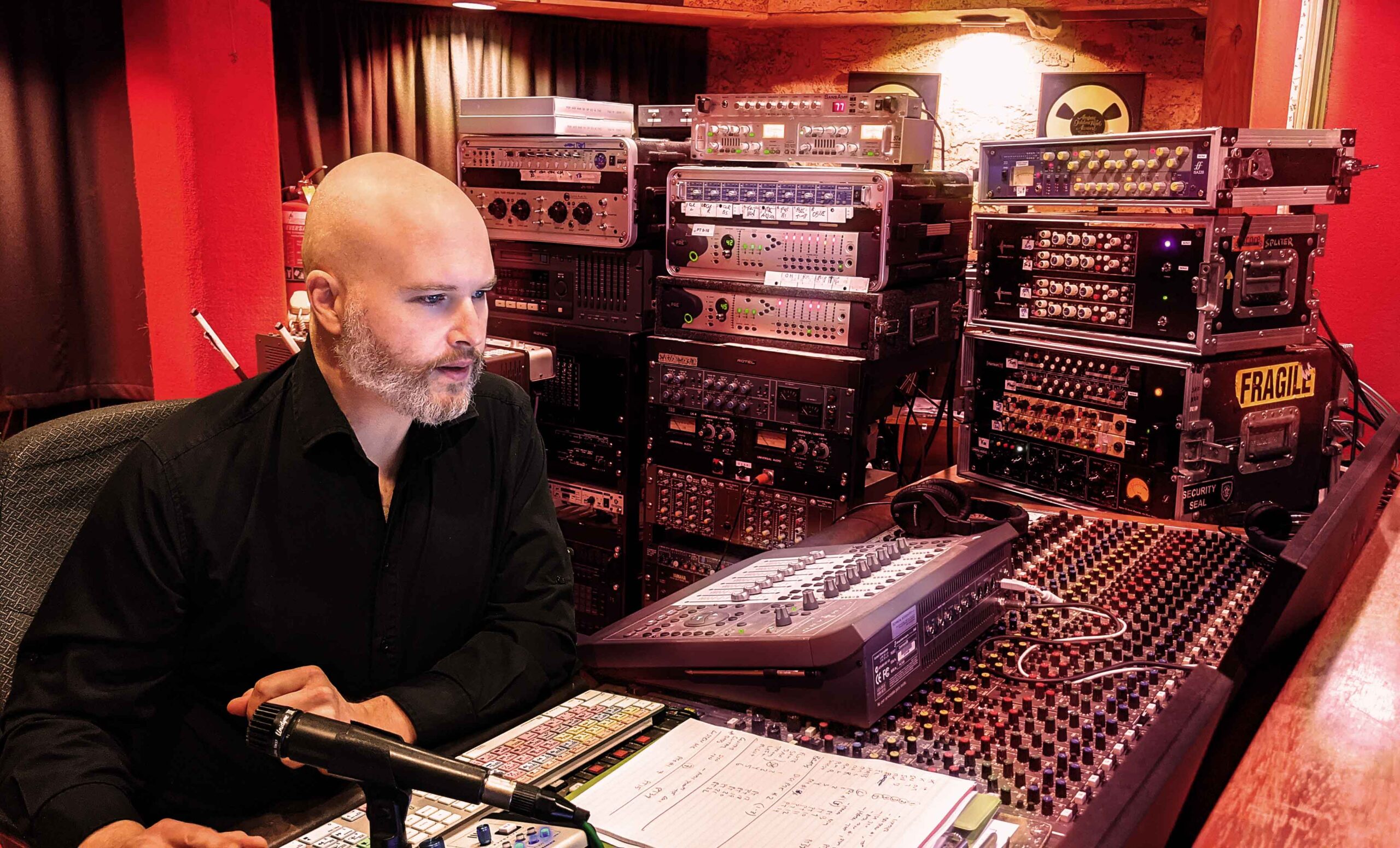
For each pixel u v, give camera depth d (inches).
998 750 53.4
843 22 242.4
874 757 52.6
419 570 57.5
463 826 43.6
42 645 51.1
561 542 64.3
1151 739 52.8
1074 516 97.0
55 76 167.5
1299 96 142.5
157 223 175.0
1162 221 97.7
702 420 125.0
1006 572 72.0
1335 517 68.2
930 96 255.9
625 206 125.0
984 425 115.6
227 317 183.6
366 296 47.9
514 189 134.8
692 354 124.0
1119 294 102.3
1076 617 71.9
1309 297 105.5
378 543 55.7
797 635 54.7
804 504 118.7
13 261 166.9
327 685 48.6
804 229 115.6
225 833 42.8
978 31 247.9
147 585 51.4
